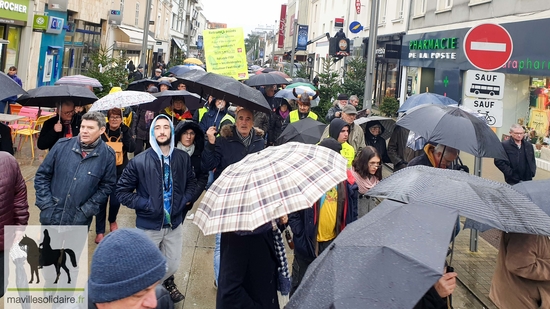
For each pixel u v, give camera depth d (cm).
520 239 388
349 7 3003
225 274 342
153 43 4025
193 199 501
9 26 1711
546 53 1127
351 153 614
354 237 251
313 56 4378
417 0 1997
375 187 336
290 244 486
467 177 330
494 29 652
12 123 1092
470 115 533
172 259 491
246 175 337
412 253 229
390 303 214
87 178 475
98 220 646
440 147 561
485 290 593
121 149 656
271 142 991
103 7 2684
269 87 1146
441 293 297
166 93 814
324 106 1423
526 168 802
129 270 201
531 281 400
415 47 1964
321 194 316
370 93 1180
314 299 226
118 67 1574
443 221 259
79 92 644
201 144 555
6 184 412
